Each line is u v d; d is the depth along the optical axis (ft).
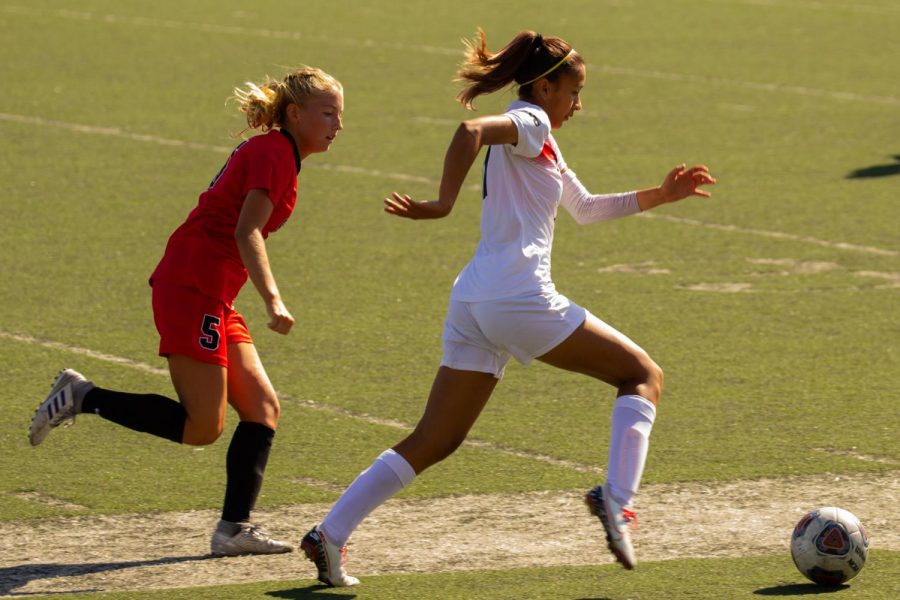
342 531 67.97
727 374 109.60
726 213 169.58
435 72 279.49
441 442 69.67
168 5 374.02
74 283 136.87
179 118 229.45
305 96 73.56
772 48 313.73
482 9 373.40
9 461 89.51
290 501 82.94
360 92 256.32
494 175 68.59
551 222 69.67
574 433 95.61
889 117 236.02
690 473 87.20
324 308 129.08
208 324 73.61
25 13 350.84
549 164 69.00
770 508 81.15
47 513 80.53
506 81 70.79
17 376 108.06
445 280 139.74
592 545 75.36
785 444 92.89
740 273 142.41
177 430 74.02
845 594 66.74
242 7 372.79
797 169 195.31
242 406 75.97
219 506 82.02
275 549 74.64
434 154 204.85
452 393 69.51
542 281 68.33
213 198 73.72
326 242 155.02
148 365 111.55
